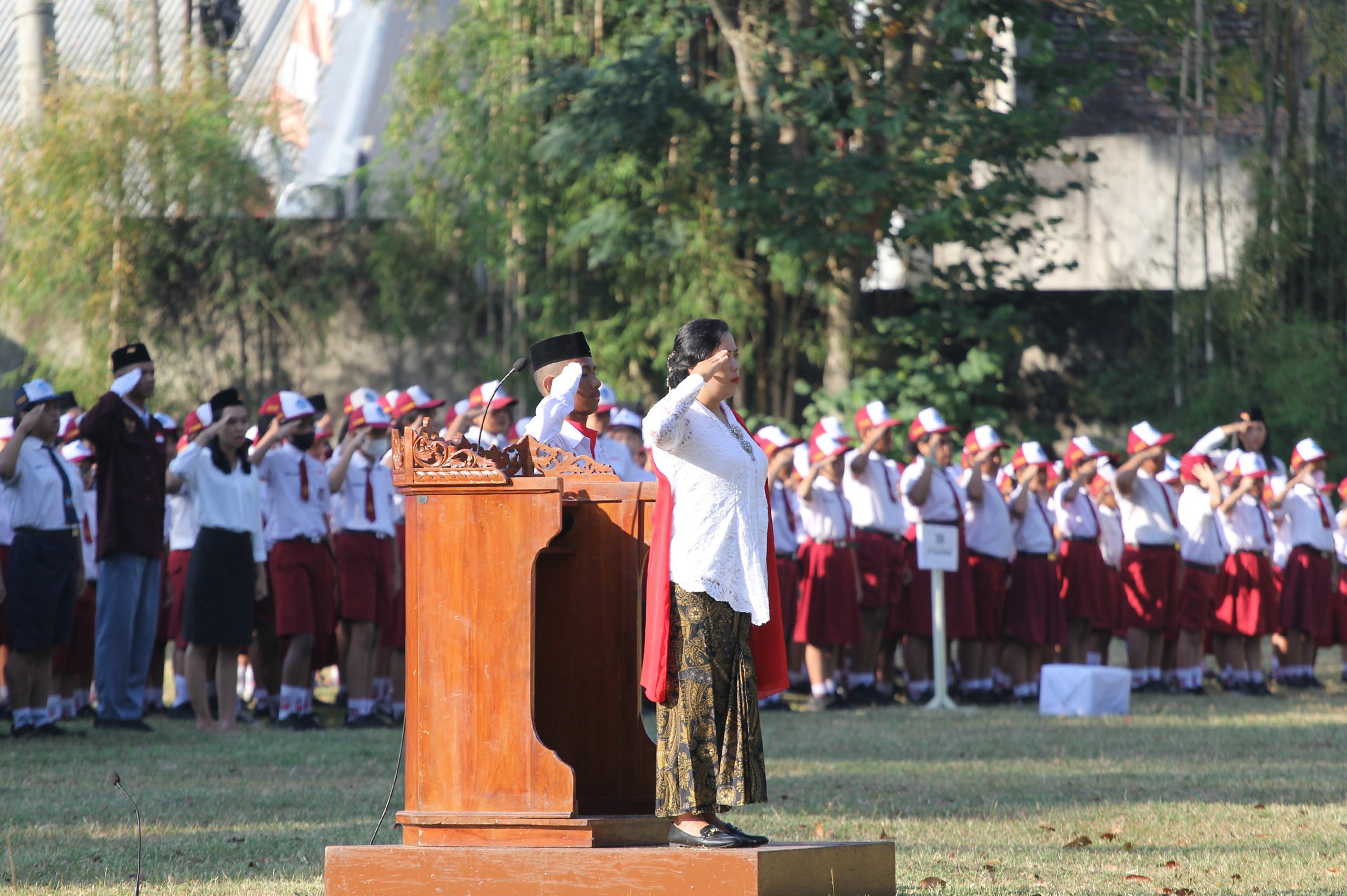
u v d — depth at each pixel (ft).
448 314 147.84
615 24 140.97
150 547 74.23
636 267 138.21
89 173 140.97
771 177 126.21
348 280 148.46
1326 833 46.14
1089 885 37.83
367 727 79.71
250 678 96.94
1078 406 141.90
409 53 144.05
